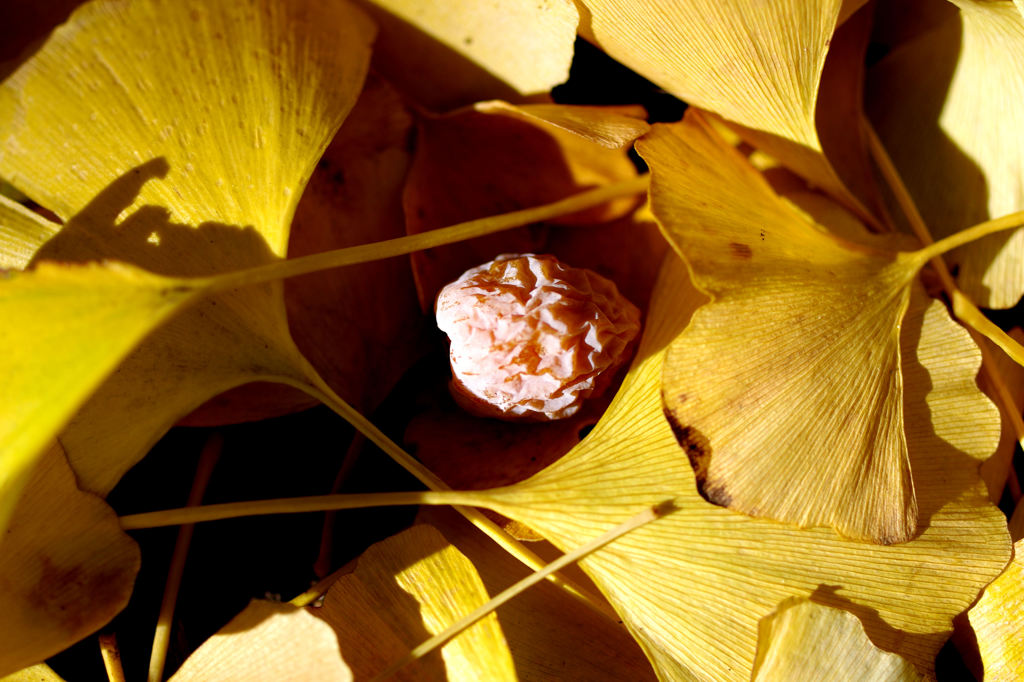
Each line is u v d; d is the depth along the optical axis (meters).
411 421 0.19
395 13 0.19
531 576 0.17
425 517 0.19
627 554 0.17
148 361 0.18
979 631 0.18
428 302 0.19
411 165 0.19
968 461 0.18
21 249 0.18
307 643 0.17
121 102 0.17
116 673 0.18
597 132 0.18
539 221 0.20
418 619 0.18
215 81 0.18
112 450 0.18
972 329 0.19
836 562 0.17
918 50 0.20
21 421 0.16
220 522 0.19
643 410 0.18
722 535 0.17
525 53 0.19
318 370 0.19
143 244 0.18
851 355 0.17
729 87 0.18
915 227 0.19
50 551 0.17
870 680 0.17
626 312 0.19
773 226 0.18
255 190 0.18
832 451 0.17
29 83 0.17
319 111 0.18
